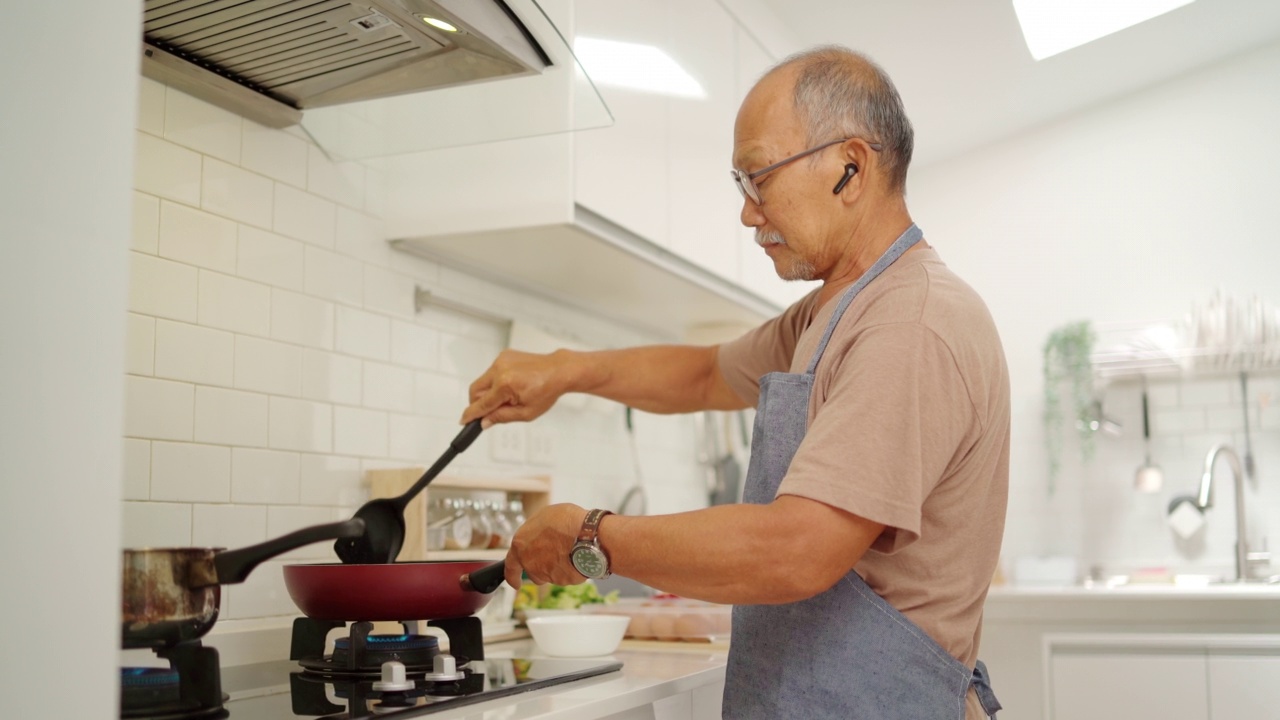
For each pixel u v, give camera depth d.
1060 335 4.14
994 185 4.46
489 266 2.35
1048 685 3.02
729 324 3.26
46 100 0.84
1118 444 4.13
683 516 1.16
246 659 1.65
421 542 1.87
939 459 1.16
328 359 1.92
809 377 1.29
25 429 0.82
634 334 3.20
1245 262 4.07
